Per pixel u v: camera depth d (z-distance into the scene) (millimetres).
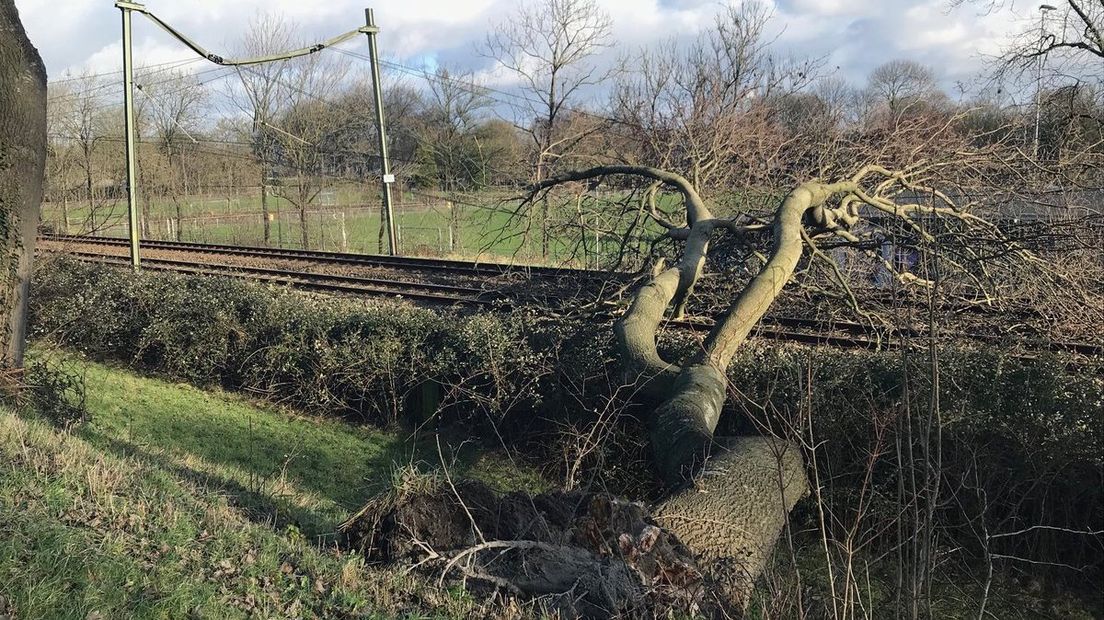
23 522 3850
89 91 26766
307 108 29047
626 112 14812
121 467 5320
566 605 3965
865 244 9227
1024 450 5973
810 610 4176
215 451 8266
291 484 7156
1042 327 7992
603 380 8008
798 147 12922
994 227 9250
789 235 8070
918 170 10594
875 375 6762
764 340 8594
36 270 12477
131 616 3258
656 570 4090
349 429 9312
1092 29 13164
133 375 11156
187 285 11625
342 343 9594
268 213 29266
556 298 11102
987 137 12742
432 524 4457
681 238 9844
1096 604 5684
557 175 12188
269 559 4207
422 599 4016
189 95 33812
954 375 6473
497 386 8414
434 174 29438
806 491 5711
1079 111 12789
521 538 4320
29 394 8070
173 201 35031
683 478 5438
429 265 16891
